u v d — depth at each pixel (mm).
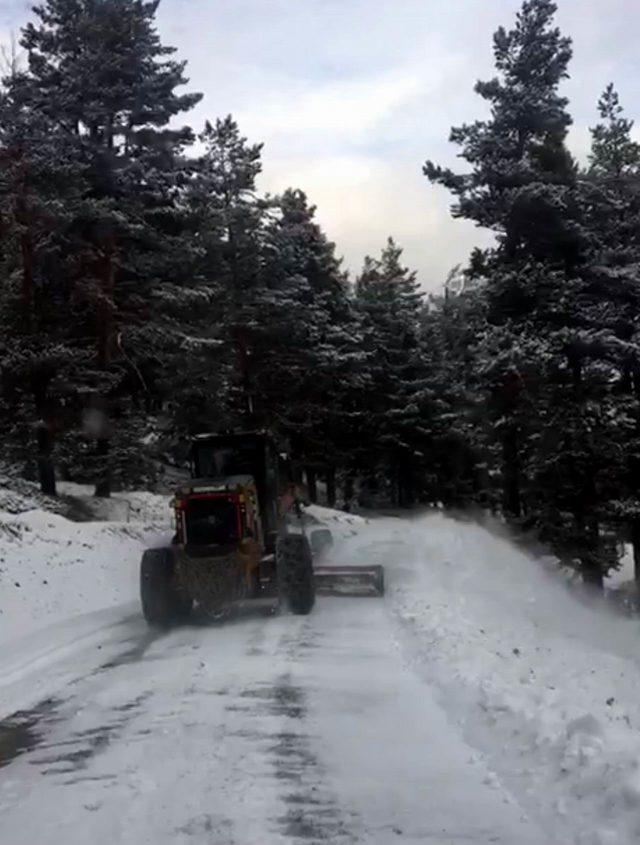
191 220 27156
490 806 5000
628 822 4469
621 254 23750
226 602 11273
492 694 6836
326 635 10281
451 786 5316
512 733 6012
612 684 7465
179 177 27078
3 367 21438
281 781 5445
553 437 23016
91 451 25734
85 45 25500
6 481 23094
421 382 47188
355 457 46969
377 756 5883
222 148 32688
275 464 13352
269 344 33812
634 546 24438
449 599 12727
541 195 22750
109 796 5297
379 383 46312
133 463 25469
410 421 46000
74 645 10211
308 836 4637
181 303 25906
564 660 8781
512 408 25453
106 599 14250
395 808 4996
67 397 23984
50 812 5082
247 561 11383
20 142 21219
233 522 11641
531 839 4551
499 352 22750
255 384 33281
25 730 6863
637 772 4930
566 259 24344
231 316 31047
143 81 25828
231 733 6445
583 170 25453
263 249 32531
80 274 23547
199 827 4781
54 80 25578
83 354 21906
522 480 27438
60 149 22594
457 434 46625
